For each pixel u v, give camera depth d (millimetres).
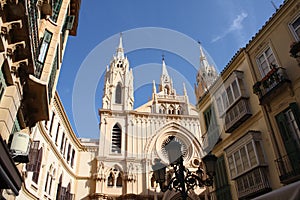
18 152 8094
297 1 11023
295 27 11148
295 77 10602
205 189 26672
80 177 28203
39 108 10312
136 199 26531
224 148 14336
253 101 13031
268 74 11656
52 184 21469
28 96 9547
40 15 10586
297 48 10188
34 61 8297
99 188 27203
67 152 26281
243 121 13414
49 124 20641
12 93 7750
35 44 8492
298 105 10219
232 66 15305
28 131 10867
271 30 12398
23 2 6258
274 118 11461
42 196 18672
